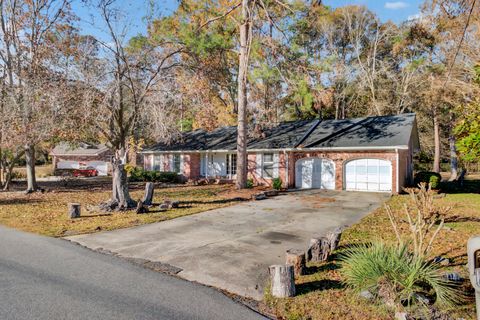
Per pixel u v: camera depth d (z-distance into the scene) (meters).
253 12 19.19
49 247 8.07
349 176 21.09
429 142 35.59
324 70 20.72
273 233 9.71
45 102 16.00
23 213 12.88
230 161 26.14
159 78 14.52
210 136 29.25
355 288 5.41
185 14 24.64
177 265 6.89
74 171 35.75
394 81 35.88
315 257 7.14
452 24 21.38
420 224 6.11
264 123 25.38
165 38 18.27
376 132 21.42
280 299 5.34
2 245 8.23
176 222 11.23
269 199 17.12
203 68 17.30
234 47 27.55
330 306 5.07
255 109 26.98
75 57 16.30
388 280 5.11
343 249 8.00
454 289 5.33
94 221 11.28
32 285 5.62
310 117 34.72
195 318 4.61
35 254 7.47
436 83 26.45
